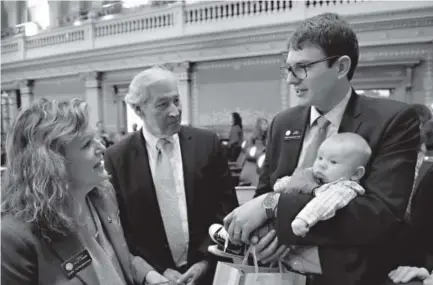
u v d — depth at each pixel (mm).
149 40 8656
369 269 1135
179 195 1858
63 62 10094
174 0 9078
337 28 1165
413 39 6059
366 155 1159
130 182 1824
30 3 10484
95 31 9586
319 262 1138
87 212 1331
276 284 1035
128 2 9812
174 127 1772
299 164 1387
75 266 1147
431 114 1589
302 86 1220
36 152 1093
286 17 7082
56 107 1171
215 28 7941
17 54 10859
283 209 1117
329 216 1042
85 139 1182
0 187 1140
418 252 1320
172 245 1848
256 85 7672
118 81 9398
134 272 1602
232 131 7156
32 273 1075
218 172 1996
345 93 1293
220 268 1111
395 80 6434
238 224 1171
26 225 1096
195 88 8484
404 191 1095
